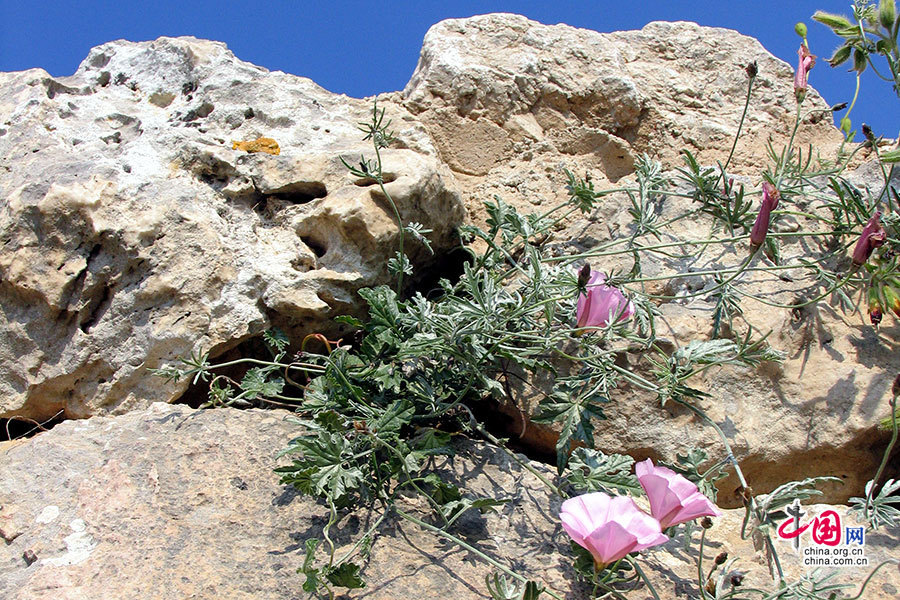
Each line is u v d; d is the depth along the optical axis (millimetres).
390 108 647
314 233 565
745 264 497
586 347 513
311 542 407
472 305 490
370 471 466
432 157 609
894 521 476
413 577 429
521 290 547
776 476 522
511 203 636
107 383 523
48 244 526
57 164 549
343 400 485
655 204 615
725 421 516
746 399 524
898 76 589
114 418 507
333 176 570
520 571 441
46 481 461
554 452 540
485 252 610
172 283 526
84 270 527
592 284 509
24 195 531
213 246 539
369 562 432
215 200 565
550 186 645
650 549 462
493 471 494
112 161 558
